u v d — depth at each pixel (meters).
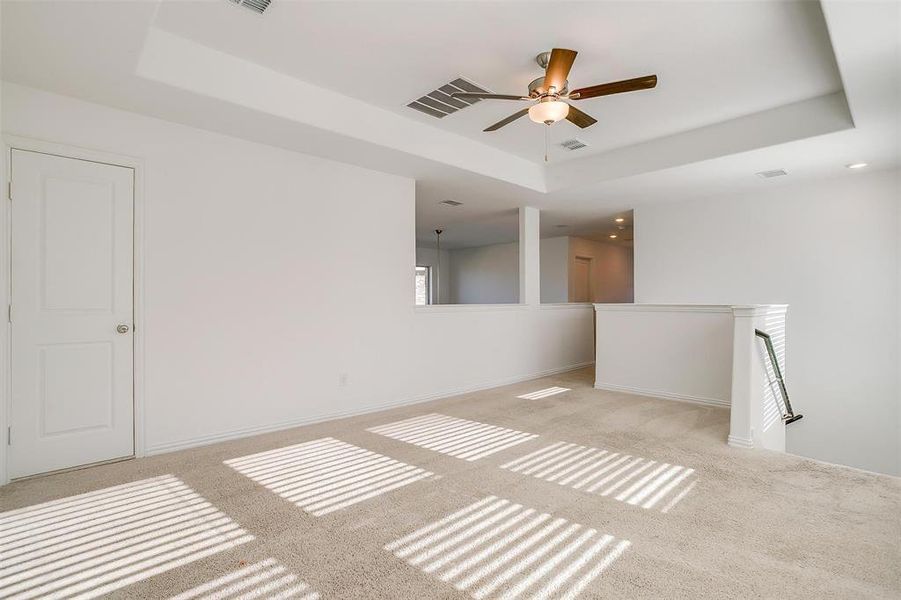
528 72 3.29
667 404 4.84
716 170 4.75
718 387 4.74
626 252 11.46
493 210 6.87
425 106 3.87
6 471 2.74
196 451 3.33
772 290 5.53
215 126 3.47
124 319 3.17
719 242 5.92
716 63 3.17
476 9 2.58
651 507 2.42
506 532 2.16
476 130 4.43
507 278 10.88
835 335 5.12
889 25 2.29
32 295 2.85
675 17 2.65
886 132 3.68
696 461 3.12
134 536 2.12
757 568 1.86
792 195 5.40
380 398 4.64
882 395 4.85
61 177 2.95
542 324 6.75
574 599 1.67
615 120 4.17
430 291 11.62
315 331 4.15
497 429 3.90
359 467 3.00
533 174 5.50
